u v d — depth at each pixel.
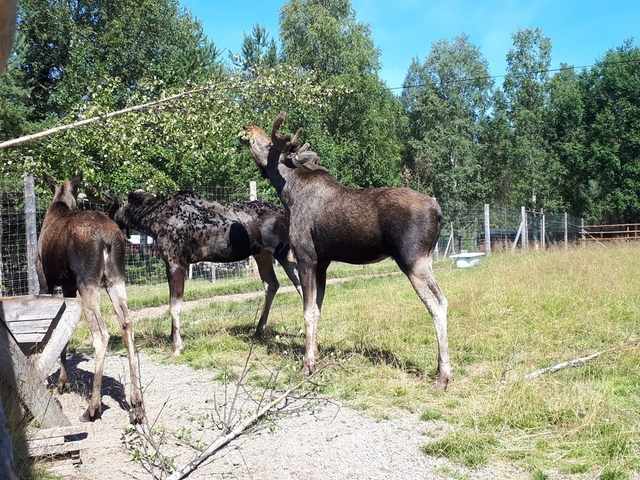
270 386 5.40
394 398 4.92
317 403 4.62
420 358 6.08
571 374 5.13
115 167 7.03
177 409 4.97
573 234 27.69
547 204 41.53
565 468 3.48
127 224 7.37
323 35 33.34
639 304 7.67
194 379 5.93
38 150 6.27
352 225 5.51
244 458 3.87
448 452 3.79
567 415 4.18
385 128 35.38
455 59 45.72
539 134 44.72
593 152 37.72
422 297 5.18
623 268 10.83
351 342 6.84
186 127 6.34
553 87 45.19
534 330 6.79
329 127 31.56
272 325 8.24
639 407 4.28
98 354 4.71
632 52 39.50
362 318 8.04
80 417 4.71
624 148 38.31
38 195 10.37
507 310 7.78
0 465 1.80
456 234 23.97
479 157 45.84
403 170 43.59
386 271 17.72
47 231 4.94
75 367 6.59
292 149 6.24
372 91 31.91
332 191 5.84
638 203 36.88
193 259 7.29
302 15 34.41
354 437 4.17
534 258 14.95
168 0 26.17
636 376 5.02
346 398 5.04
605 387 4.72
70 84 19.30
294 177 6.14
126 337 4.66
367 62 33.50
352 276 16.38
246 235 7.37
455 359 5.95
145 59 24.36
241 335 7.75
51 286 5.14
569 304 7.80
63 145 6.10
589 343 6.15
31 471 3.56
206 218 7.25
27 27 22.05
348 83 29.98
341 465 3.71
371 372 5.59
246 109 6.65
